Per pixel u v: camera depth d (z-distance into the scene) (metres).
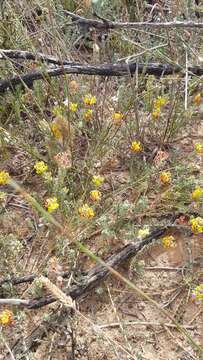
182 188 0.50
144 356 0.42
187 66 0.55
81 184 0.51
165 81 0.59
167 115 0.58
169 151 0.56
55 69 0.54
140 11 0.65
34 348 0.42
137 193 0.51
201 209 0.50
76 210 0.47
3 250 0.45
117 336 0.43
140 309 0.45
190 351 0.42
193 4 0.62
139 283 0.46
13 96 0.55
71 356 0.41
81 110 0.55
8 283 0.44
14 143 0.52
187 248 0.48
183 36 0.60
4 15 0.62
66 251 0.46
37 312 0.44
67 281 0.45
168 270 0.47
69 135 0.50
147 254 0.48
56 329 0.42
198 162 0.55
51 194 0.50
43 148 0.56
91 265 0.47
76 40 0.62
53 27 0.56
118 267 0.47
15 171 0.54
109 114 0.57
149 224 0.49
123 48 0.62
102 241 0.48
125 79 0.59
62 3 0.65
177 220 0.48
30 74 0.55
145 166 0.52
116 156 0.55
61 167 0.47
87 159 0.53
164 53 0.60
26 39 0.57
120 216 0.47
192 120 0.59
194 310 0.45
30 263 0.47
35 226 0.49
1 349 0.41
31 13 0.63
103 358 0.41
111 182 0.53
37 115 0.58
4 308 0.44
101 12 0.60
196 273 0.47
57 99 0.54
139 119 0.58
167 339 0.43
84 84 0.58
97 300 0.45
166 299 0.46
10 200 0.52
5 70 0.56
